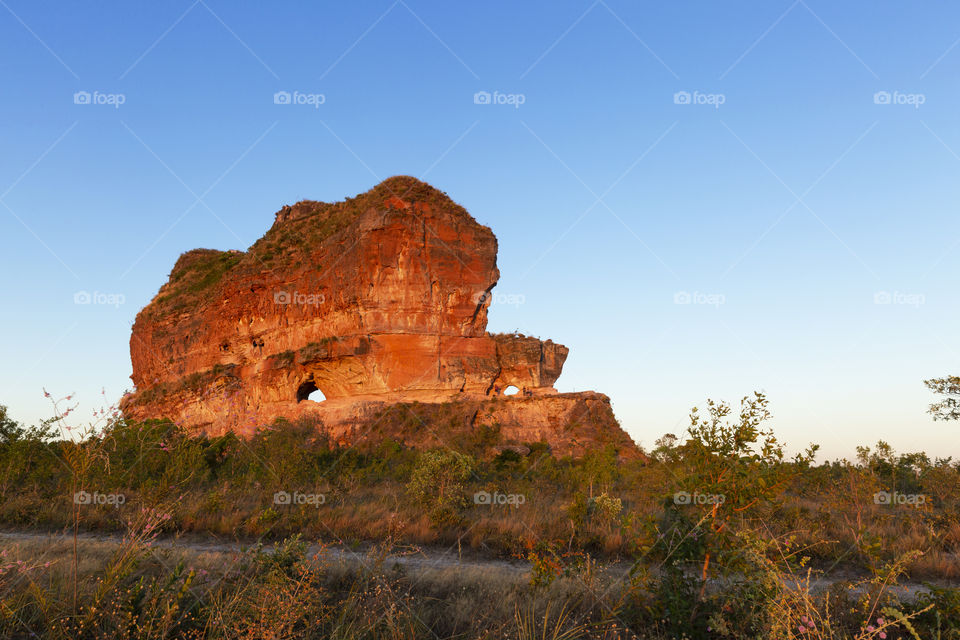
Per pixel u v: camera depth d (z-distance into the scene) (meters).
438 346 62.06
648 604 6.86
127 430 7.04
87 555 8.89
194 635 5.54
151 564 7.92
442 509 15.08
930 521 13.99
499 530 13.96
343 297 65.56
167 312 101.88
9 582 6.46
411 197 66.00
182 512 13.71
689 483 6.79
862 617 6.47
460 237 66.00
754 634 5.80
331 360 64.25
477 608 7.12
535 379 65.50
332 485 22.58
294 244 81.88
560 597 7.43
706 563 6.48
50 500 15.51
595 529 13.58
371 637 6.06
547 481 26.94
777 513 14.00
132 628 5.57
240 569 7.78
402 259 63.06
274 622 5.43
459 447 47.78
